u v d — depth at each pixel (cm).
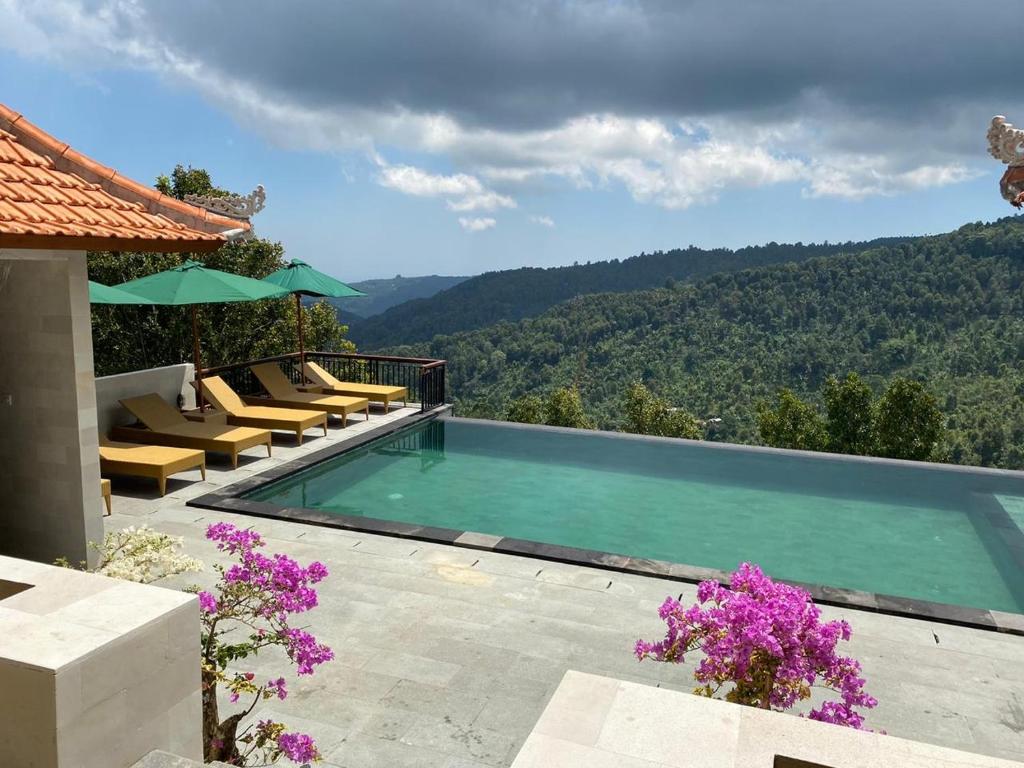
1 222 441
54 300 555
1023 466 6391
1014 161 470
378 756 371
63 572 267
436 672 452
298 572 348
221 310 2041
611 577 610
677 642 345
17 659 207
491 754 374
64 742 207
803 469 1071
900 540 803
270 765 356
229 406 1057
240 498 816
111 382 948
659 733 188
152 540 393
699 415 8244
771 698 318
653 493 952
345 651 475
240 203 790
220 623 496
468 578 600
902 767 176
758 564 730
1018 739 401
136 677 229
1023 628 530
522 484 978
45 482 582
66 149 579
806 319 10281
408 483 970
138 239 521
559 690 206
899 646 508
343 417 1146
